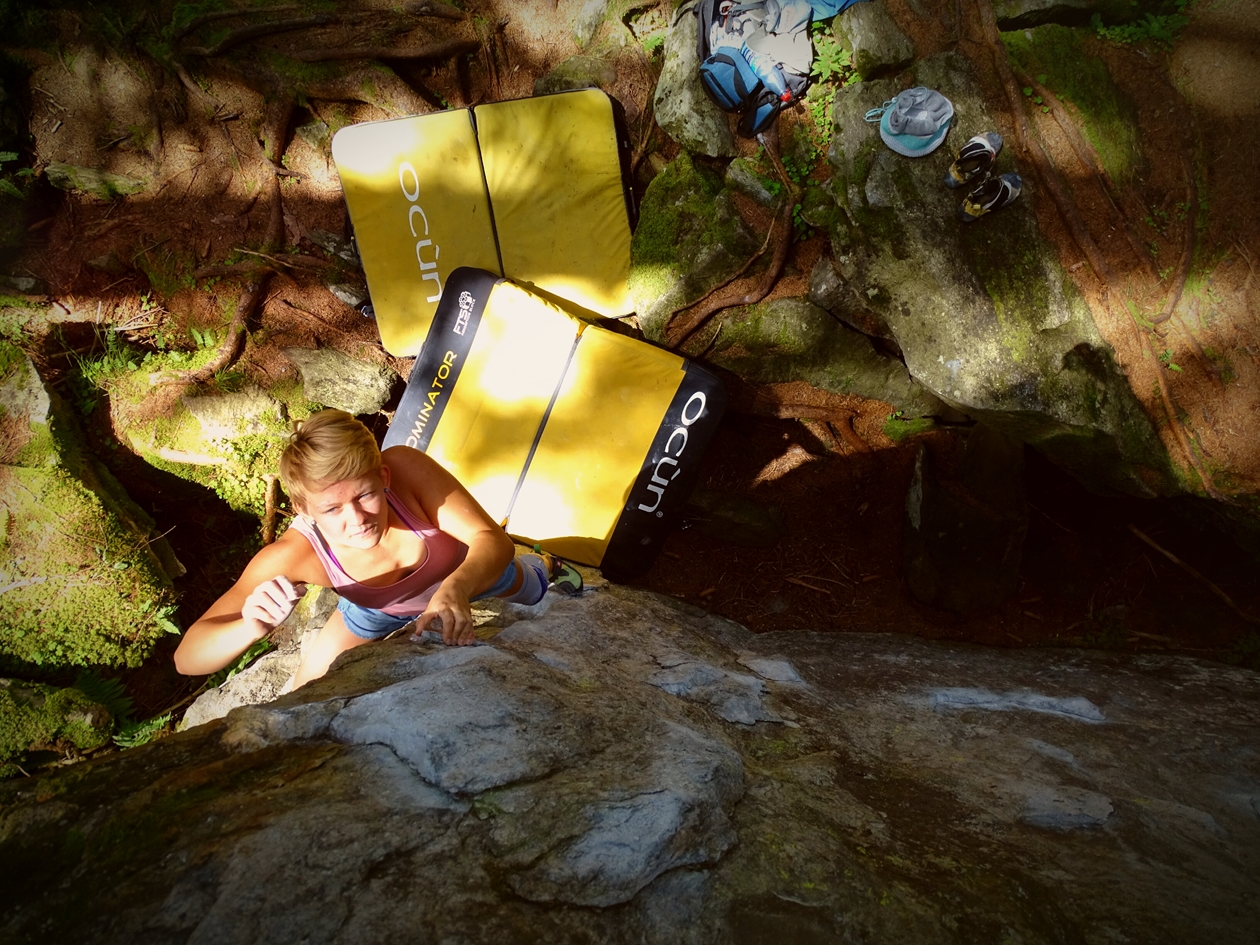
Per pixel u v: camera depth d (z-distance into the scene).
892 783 2.45
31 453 4.80
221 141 5.71
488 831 1.75
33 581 4.59
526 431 5.13
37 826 1.78
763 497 5.60
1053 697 3.42
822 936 1.65
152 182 5.68
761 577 5.49
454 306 5.14
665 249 5.07
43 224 5.59
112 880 1.61
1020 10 4.54
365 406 5.59
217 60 5.54
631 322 5.42
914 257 4.36
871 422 5.47
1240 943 1.79
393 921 1.52
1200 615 4.81
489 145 5.20
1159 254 4.39
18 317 5.30
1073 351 4.30
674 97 4.81
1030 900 1.84
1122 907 1.87
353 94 5.53
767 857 1.84
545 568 3.46
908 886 1.82
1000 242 4.33
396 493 2.60
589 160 5.18
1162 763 2.84
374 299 5.52
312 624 4.89
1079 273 4.37
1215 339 4.33
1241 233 4.34
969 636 5.10
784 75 4.54
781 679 3.41
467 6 5.61
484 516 2.62
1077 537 5.20
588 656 2.94
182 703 4.80
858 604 5.30
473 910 1.56
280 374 5.55
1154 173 4.49
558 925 1.57
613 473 5.11
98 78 5.57
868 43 4.43
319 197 5.75
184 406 5.36
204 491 5.45
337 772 1.92
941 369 4.35
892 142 4.36
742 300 4.96
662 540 5.22
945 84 4.41
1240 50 4.47
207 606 5.30
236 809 1.77
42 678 4.49
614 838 1.75
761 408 5.50
